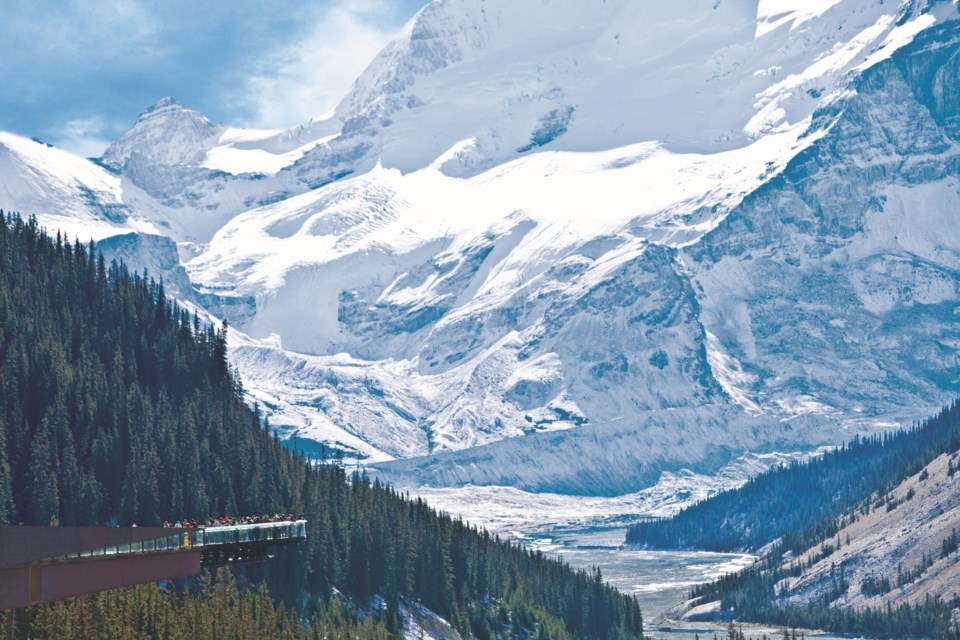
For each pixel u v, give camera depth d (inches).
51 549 5162.4
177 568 5728.3
